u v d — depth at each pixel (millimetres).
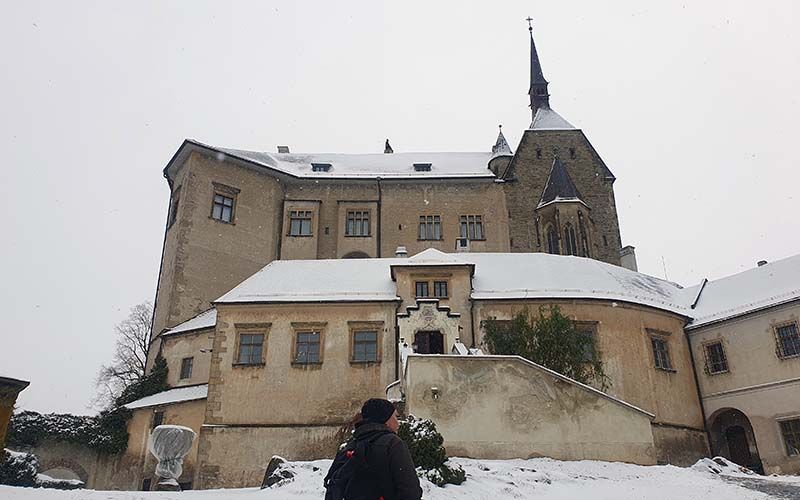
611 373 30844
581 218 48781
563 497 15828
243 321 31750
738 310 33312
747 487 18312
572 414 22734
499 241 49906
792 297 31062
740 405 31922
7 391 12641
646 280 39281
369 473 5453
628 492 16969
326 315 31828
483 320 31797
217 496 14062
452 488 15758
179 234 44312
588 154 53938
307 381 30422
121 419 36125
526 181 52406
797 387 29953
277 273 35625
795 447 29641
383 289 33156
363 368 30594
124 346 59000
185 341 38375
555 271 35406
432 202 51094
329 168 53594
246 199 48344
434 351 30125
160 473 19094
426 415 22516
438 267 32969
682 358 34000
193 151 46969
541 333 29875
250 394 30219
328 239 49844
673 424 31500
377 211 50469
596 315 32062
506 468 18969
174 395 35750
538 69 65188
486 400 22797
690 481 19219
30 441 34188
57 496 12391
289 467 17281
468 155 58500
